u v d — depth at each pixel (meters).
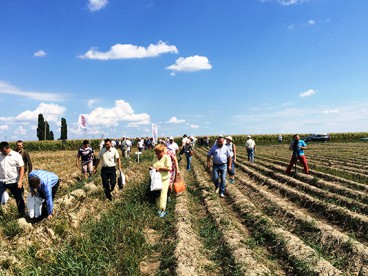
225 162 9.58
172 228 6.30
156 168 7.18
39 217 6.66
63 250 4.92
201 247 5.53
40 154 34.75
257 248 5.57
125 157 21.91
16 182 7.00
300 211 7.85
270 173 13.80
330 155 23.38
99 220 6.59
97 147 45.62
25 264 4.58
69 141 44.84
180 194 9.34
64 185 11.13
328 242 5.59
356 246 5.12
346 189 9.41
